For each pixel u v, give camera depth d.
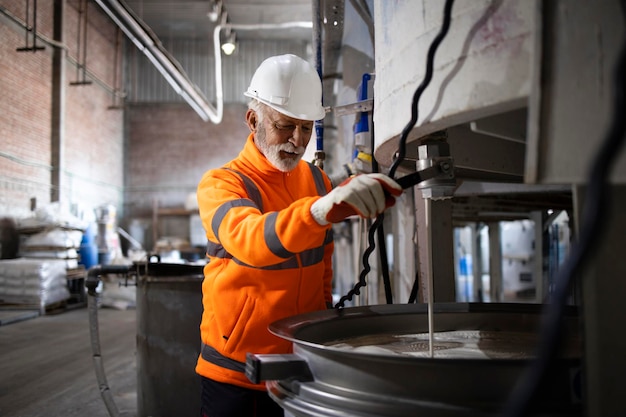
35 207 7.96
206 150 11.80
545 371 0.39
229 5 8.62
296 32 11.12
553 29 0.54
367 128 1.75
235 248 0.91
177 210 11.29
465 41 0.67
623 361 0.51
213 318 1.17
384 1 0.86
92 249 7.86
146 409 1.92
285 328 0.86
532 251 4.83
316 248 1.18
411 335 1.08
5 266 6.13
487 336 1.07
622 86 0.36
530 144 0.55
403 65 0.78
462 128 0.99
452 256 1.49
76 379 3.15
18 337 4.66
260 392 1.10
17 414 2.55
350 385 0.67
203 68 11.72
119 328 5.13
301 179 1.29
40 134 8.19
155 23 10.73
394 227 2.59
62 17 8.73
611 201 0.51
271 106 1.14
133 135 11.80
